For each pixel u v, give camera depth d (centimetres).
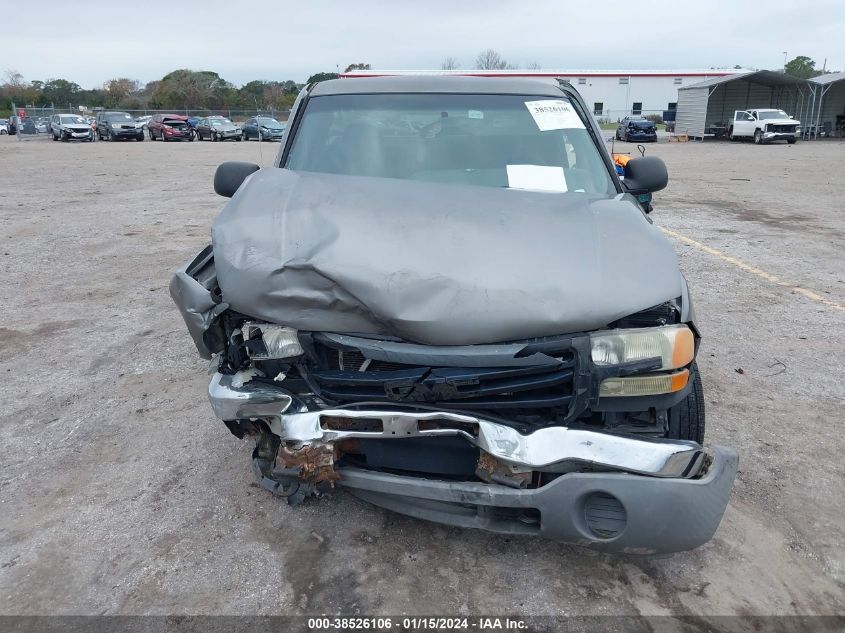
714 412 445
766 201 1466
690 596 281
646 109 5722
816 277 799
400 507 295
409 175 379
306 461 275
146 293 730
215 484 361
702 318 643
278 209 303
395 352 263
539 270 267
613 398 261
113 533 322
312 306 273
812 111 4391
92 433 420
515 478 265
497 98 425
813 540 316
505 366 257
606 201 331
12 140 4256
